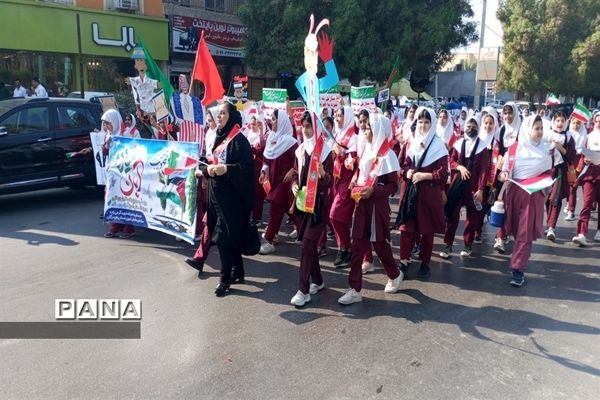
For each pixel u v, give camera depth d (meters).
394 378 3.81
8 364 3.96
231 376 3.81
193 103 7.23
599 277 6.23
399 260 6.61
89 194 10.89
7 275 5.88
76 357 4.07
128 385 3.68
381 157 5.03
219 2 22.53
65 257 6.54
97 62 19.20
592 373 3.93
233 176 5.14
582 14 24.59
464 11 19.94
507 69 26.23
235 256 5.66
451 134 7.64
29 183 9.16
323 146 5.22
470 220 6.91
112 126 7.52
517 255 5.77
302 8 18.20
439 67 20.94
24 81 17.28
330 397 3.56
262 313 4.96
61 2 17.75
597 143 8.02
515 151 5.80
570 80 24.92
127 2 19.30
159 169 6.80
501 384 3.76
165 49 20.75
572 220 9.42
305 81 5.98
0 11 16.27
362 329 4.65
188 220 6.55
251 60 20.58
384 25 18.47
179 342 4.33
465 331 4.64
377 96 12.85
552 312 5.12
